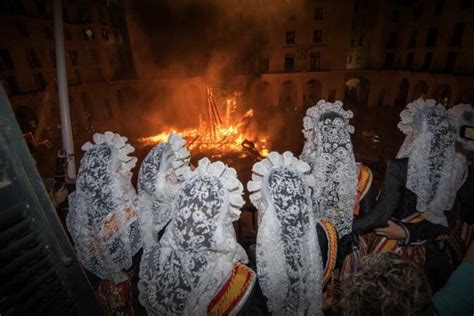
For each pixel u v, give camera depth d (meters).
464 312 1.26
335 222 2.11
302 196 1.63
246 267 1.78
